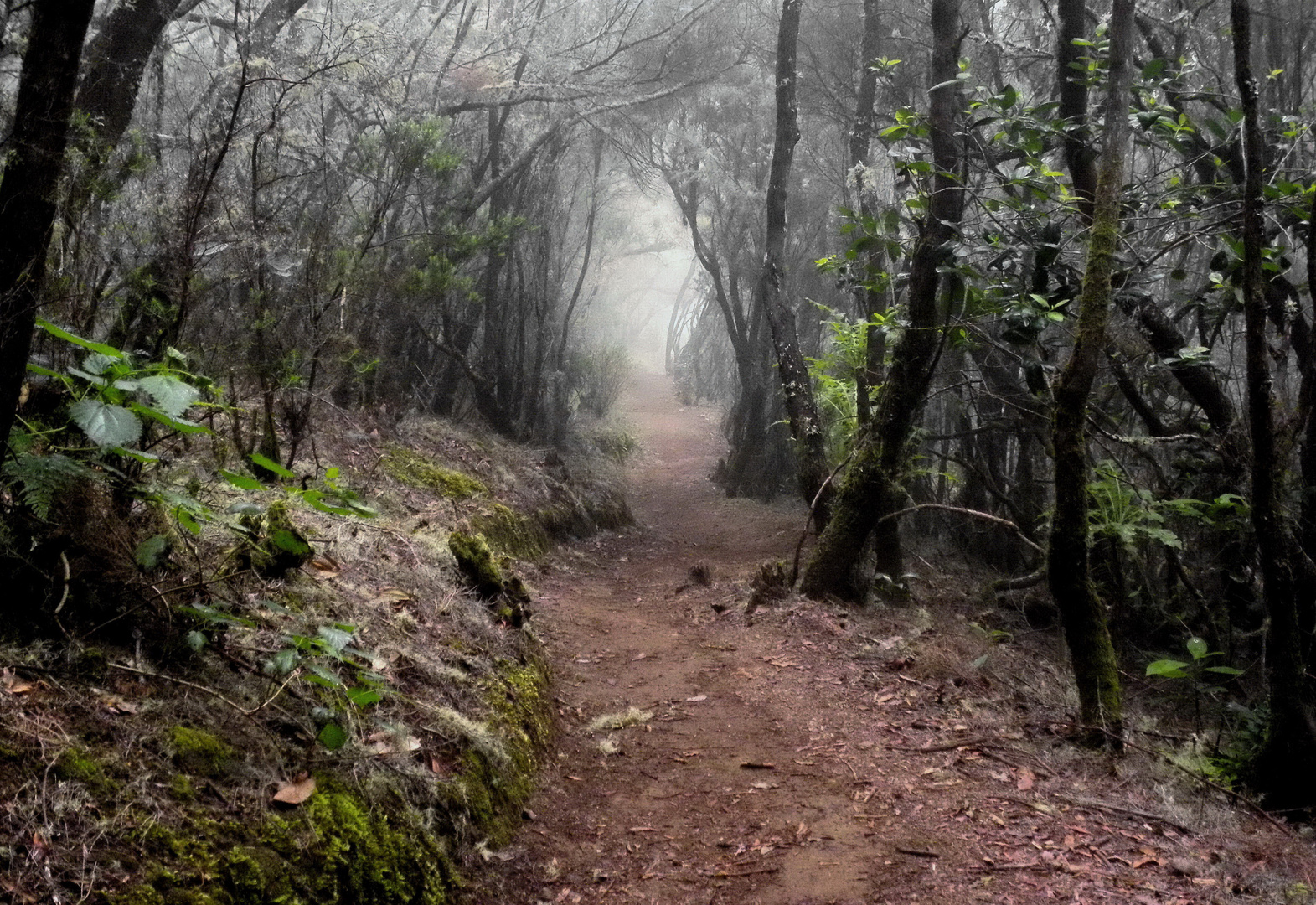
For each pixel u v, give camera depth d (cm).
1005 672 616
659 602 821
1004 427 923
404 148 814
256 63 711
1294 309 630
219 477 466
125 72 636
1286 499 564
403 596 455
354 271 723
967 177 712
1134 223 780
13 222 247
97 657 262
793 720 495
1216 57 1061
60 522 279
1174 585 811
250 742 271
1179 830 372
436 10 1148
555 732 455
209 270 580
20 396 288
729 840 358
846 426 969
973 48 1216
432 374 1230
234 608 329
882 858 343
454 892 290
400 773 306
